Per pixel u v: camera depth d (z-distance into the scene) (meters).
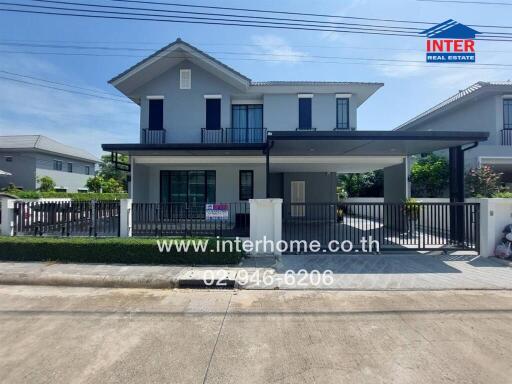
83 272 6.45
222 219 8.91
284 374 3.02
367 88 14.85
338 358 3.32
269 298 5.30
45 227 8.90
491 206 8.00
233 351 3.47
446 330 4.02
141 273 6.39
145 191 14.48
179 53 13.93
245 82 13.91
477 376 3.00
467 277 6.41
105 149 11.12
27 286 6.00
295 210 17.64
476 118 15.28
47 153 28.23
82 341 3.69
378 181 25.30
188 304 5.00
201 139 14.45
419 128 20.11
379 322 4.28
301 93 14.97
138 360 3.27
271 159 12.80
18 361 3.24
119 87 14.31
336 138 8.45
